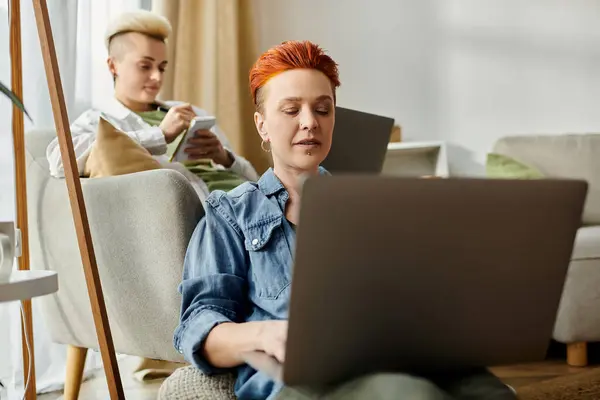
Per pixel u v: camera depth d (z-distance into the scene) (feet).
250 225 3.93
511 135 12.21
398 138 11.73
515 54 12.28
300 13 11.97
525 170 10.54
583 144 11.09
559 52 12.29
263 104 4.00
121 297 5.70
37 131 6.57
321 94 3.87
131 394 7.20
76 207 5.24
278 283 3.85
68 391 6.59
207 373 3.66
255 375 3.58
